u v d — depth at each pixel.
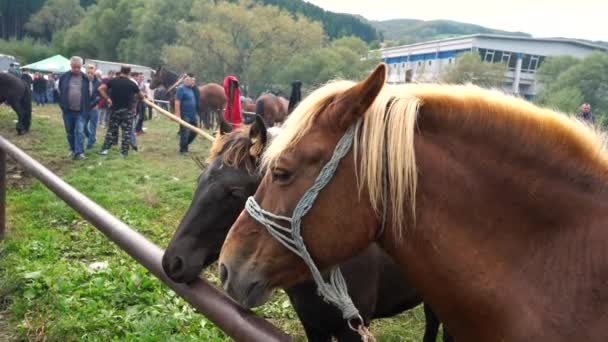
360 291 2.21
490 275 1.32
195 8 34.47
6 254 4.32
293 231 1.39
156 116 18.39
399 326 3.70
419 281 1.44
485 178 1.35
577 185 1.31
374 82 1.31
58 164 8.45
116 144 10.07
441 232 1.36
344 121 1.36
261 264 1.45
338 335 2.25
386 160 1.36
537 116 1.37
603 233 1.24
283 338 1.28
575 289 1.22
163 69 16.92
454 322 1.41
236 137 2.26
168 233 5.28
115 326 3.15
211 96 14.87
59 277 3.71
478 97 1.41
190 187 7.12
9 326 3.18
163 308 3.45
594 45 35.12
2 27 71.81
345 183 1.37
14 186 6.82
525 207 1.32
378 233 1.44
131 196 6.53
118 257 4.43
